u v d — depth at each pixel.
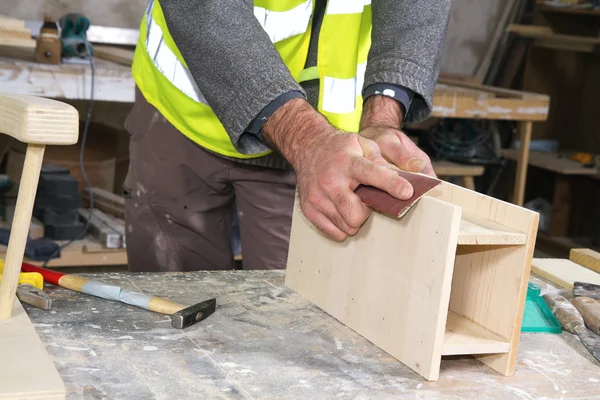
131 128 1.56
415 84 1.21
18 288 1.03
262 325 1.04
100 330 0.96
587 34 4.21
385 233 0.99
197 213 1.54
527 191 4.29
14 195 2.62
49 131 0.87
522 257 0.93
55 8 3.47
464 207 1.03
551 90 4.32
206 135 1.41
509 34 4.22
